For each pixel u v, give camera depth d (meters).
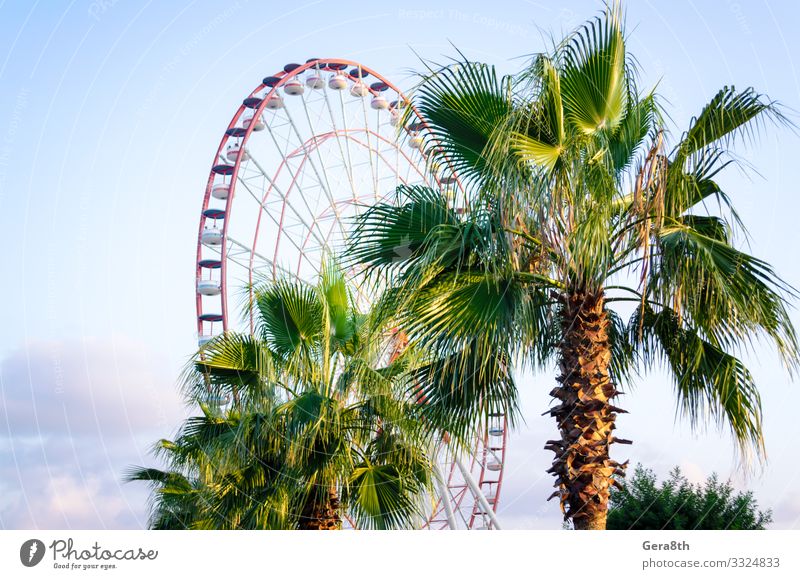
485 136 9.14
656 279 8.69
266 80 32.25
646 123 9.55
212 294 29.09
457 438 8.88
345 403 13.23
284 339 14.49
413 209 9.45
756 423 8.71
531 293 8.84
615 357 10.09
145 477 21.00
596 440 8.41
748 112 8.80
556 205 8.51
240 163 29.88
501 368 8.63
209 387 14.25
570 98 8.77
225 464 13.77
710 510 17.61
